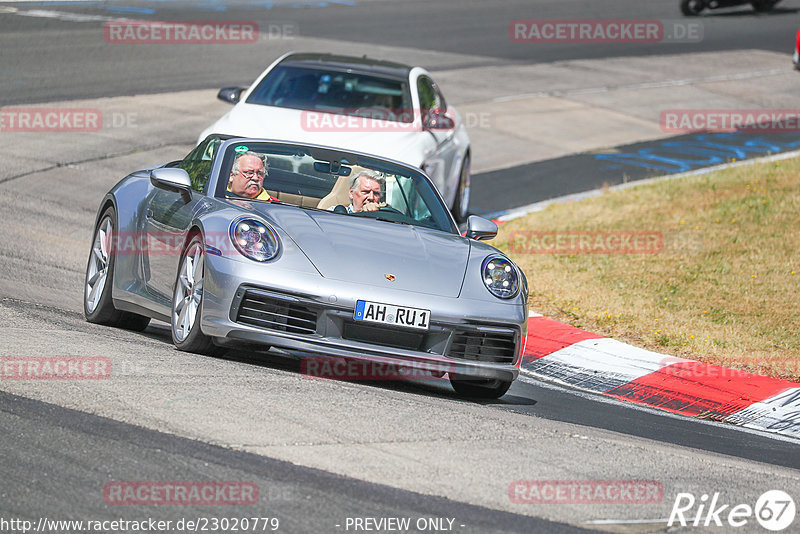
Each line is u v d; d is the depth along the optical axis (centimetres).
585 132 7056
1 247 3641
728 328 3491
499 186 5650
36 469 1588
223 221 2405
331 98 4419
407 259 2459
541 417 2438
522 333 2492
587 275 4062
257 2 11344
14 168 4866
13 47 7700
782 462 2334
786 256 4203
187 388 2047
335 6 11600
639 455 2047
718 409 2859
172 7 10431
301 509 1533
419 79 4712
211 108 6494
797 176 5359
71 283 3366
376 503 1587
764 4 12644
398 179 2858
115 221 2852
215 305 2322
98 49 7975
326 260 2372
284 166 2772
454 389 2667
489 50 9631
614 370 3100
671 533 1620
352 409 2062
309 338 2289
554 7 12550
